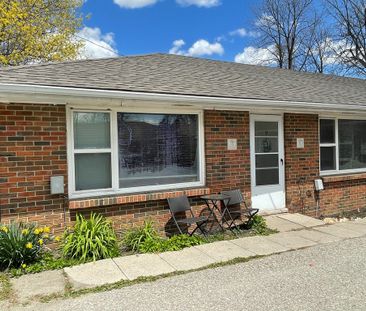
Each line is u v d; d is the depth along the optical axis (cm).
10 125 511
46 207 535
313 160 832
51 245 536
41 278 436
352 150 923
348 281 416
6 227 478
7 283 421
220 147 696
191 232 654
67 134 556
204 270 461
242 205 724
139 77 664
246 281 421
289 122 796
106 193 592
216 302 365
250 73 966
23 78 516
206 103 628
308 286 404
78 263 486
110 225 573
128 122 616
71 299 378
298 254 523
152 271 457
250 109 705
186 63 901
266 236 623
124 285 414
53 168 541
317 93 892
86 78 584
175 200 626
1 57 1661
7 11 1684
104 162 596
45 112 536
